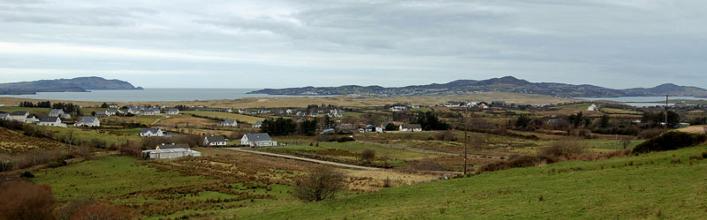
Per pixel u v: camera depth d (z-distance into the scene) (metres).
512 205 34.91
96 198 73.81
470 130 198.75
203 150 154.62
